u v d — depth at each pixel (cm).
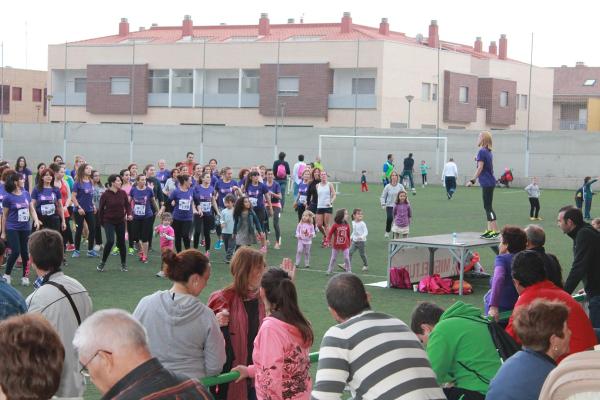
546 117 7525
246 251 652
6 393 313
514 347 549
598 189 4678
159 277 1588
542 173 4872
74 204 1817
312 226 1792
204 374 582
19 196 1459
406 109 6134
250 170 2233
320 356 489
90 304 628
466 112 6638
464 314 567
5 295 593
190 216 1766
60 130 5584
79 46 6519
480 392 534
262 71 6150
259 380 561
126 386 347
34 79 7525
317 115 6044
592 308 849
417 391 473
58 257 621
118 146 5534
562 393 299
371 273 1725
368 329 484
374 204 3403
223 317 632
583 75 9275
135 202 1769
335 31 6769
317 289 1502
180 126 5441
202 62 6322
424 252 1598
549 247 2106
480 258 1903
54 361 320
